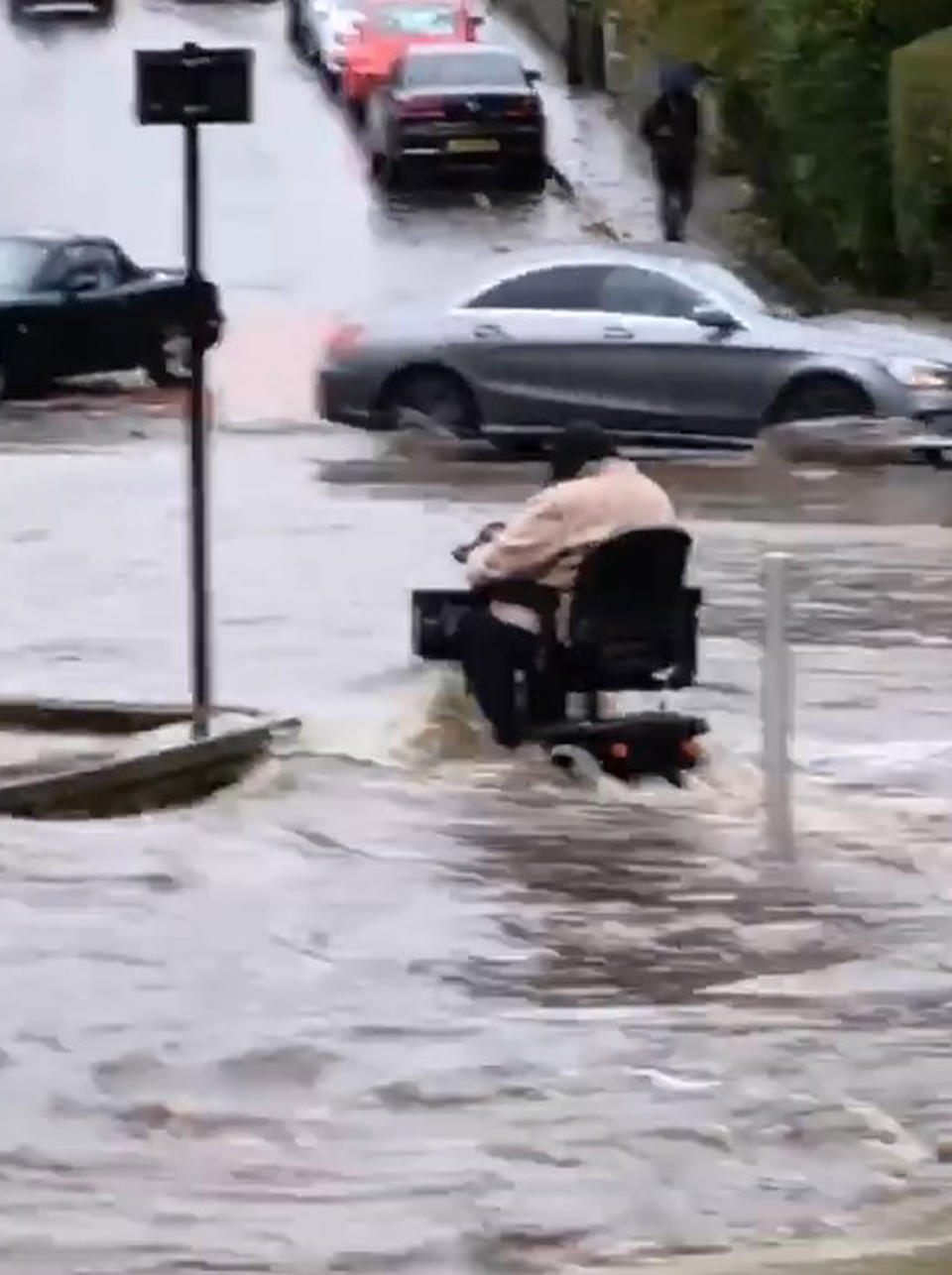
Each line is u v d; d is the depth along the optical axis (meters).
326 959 13.52
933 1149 10.94
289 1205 10.27
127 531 29.69
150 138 61.16
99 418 40.53
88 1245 9.83
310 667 22.20
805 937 14.10
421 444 36.72
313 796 17.45
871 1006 12.84
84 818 16.94
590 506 18.42
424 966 13.40
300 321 47.31
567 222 54.47
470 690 18.72
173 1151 10.84
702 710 20.83
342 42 64.25
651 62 57.44
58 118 63.09
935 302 44.91
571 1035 12.31
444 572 26.98
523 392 36.09
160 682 21.55
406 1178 10.53
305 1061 11.91
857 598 26.00
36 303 42.28
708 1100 11.45
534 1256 9.81
